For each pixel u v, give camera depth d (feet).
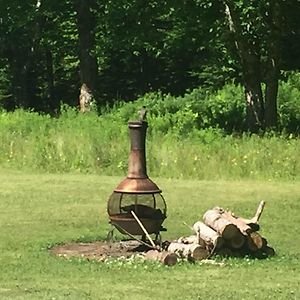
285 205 60.59
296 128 101.19
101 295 32.35
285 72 124.98
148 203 42.22
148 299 31.73
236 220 40.91
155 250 40.88
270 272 37.04
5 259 40.29
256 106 99.86
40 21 151.12
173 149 80.38
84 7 133.18
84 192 67.21
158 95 121.60
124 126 99.35
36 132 95.81
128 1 111.14
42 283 34.76
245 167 77.36
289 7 100.07
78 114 119.03
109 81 164.76
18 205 60.23
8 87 172.96
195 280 35.22
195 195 65.72
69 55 167.43
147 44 121.70
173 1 105.91
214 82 139.23
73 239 46.29
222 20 103.24
